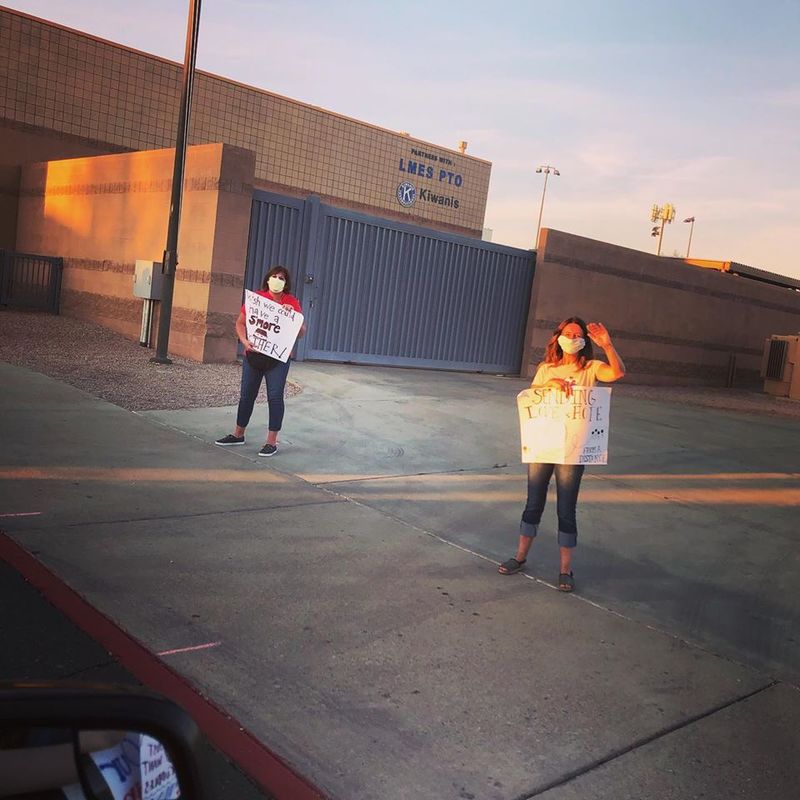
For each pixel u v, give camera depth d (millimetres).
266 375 7719
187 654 3717
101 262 15133
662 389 20031
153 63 20031
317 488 6855
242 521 5723
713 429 12734
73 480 6176
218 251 12453
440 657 3982
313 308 14484
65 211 16438
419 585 4922
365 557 5297
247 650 3828
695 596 5324
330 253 14625
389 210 26516
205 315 12508
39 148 18516
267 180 23031
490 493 7336
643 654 4297
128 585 4395
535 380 5223
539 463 5191
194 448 7660
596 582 5391
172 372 11406
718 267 24234
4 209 18156
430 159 27484
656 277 20812
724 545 6578
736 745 3445
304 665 3750
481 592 4938
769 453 11070
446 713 3467
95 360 11688
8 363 10773
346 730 3252
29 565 4484
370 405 10859
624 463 9344
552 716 3533
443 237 16297
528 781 3035
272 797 2775
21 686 1155
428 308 16359
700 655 4367
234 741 3072
